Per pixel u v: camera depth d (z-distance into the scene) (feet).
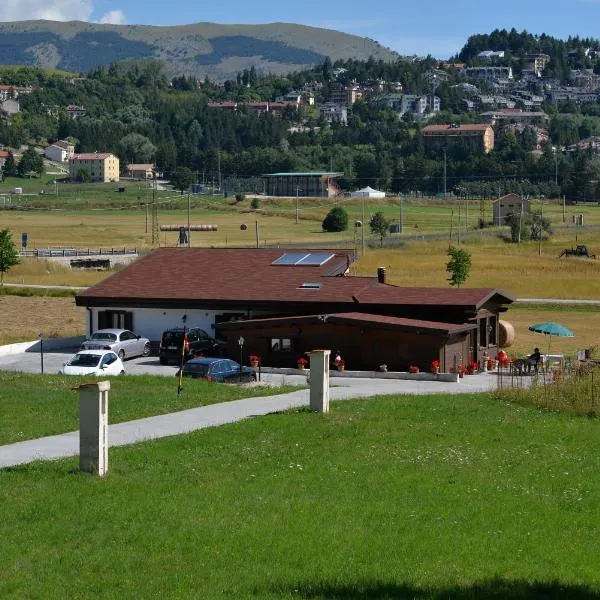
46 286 357.20
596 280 387.34
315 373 128.26
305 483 90.84
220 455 102.12
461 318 213.25
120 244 554.46
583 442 115.85
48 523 76.59
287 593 62.80
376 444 109.29
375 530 76.95
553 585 65.62
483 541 75.00
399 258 451.12
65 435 113.80
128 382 162.71
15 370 192.95
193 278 238.07
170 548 71.41
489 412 134.51
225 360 181.98
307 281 231.71
